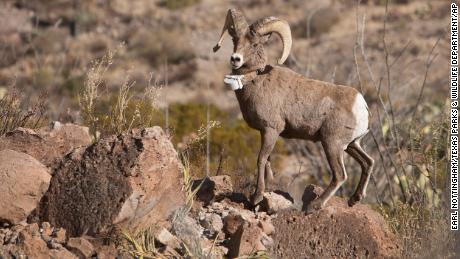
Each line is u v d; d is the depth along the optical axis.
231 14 28.89
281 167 55.91
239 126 69.12
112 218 25.83
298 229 28.98
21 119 35.12
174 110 72.94
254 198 29.52
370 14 178.38
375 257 29.03
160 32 171.50
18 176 26.27
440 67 110.06
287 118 29.08
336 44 158.12
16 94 36.38
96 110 35.41
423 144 38.16
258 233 27.14
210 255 26.22
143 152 26.50
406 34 157.00
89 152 27.09
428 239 30.06
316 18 173.62
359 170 51.03
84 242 25.44
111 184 26.27
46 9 199.88
